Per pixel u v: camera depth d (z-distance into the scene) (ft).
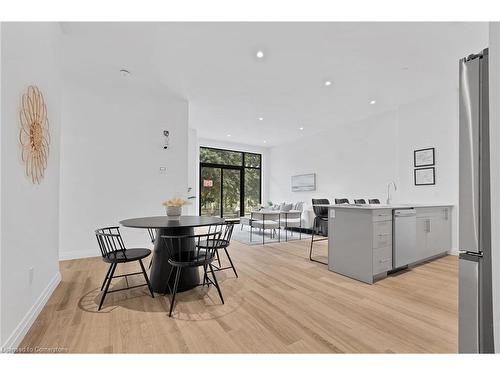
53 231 8.13
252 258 12.44
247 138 26.12
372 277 8.88
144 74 11.67
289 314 6.55
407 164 15.26
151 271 8.44
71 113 12.21
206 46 9.37
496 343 2.68
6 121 4.77
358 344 5.23
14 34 5.14
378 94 14.07
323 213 13.26
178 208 9.18
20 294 5.35
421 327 5.92
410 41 9.02
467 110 3.88
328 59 10.30
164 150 14.42
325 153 22.80
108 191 12.93
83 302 7.23
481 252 3.74
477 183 3.77
